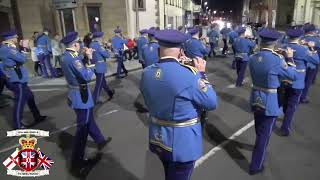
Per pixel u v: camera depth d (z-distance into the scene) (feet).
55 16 55.93
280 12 121.19
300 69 17.71
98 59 25.22
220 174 14.34
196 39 23.80
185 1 116.67
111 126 20.79
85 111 14.88
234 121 21.12
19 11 55.67
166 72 8.43
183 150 8.75
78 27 56.34
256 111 13.89
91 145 17.80
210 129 19.65
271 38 13.15
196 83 8.35
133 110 24.21
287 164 15.10
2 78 27.71
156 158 16.11
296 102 17.94
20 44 30.17
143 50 22.21
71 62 14.19
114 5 56.44
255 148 14.15
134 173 14.69
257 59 13.66
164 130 8.89
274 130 19.27
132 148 17.29
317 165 14.94
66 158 16.46
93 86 32.30
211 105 8.57
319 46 24.91
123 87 32.32
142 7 61.77
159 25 67.56
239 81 31.32
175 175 9.27
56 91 32.19
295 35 18.52
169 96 8.43
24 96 20.72
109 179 14.23
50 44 38.75
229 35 49.62
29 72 41.47
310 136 18.30
